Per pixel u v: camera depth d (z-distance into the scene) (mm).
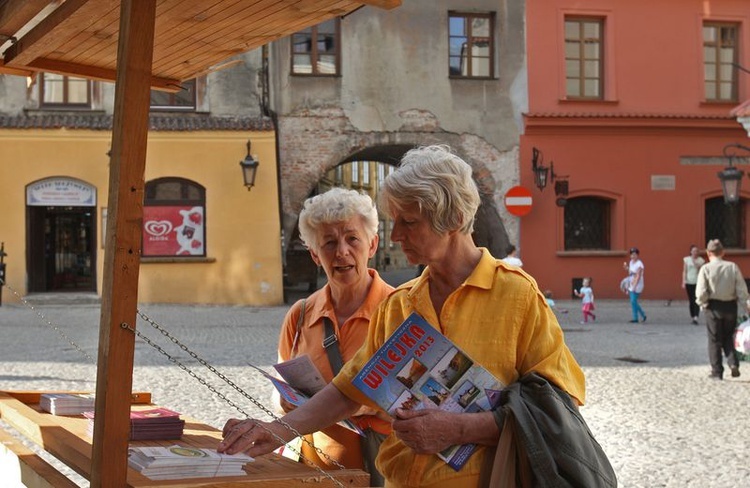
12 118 22750
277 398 3484
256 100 24031
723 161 26688
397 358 2422
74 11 3020
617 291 26078
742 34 26984
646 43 26500
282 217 24891
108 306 2342
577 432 2330
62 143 22891
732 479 6613
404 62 25406
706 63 26984
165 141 23344
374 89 25281
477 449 2414
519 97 25875
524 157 25844
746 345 11672
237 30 3301
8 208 22719
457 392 2398
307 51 25062
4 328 16703
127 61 2330
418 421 2332
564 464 2285
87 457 2725
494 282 2520
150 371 11469
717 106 26734
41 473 3211
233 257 23500
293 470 2648
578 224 26484
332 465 3311
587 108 26156
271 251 23578
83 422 3529
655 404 9852
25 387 9984
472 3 25672
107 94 23469
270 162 23609
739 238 27188
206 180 23453
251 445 2646
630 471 6855
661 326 19547
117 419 2342
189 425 3541
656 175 26359
